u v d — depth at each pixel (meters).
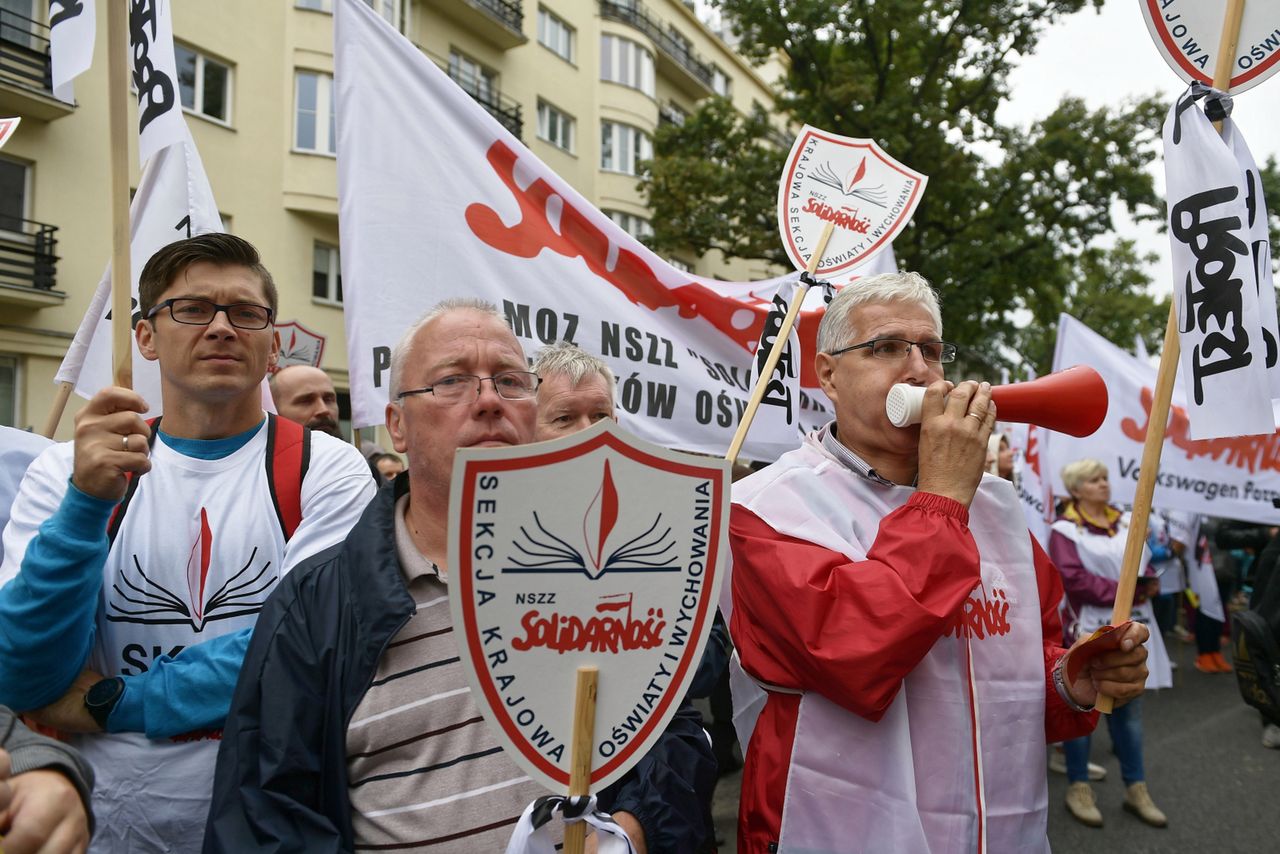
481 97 17.73
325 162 14.05
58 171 11.05
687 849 1.42
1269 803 4.28
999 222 16.75
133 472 1.41
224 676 1.54
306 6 13.96
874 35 16.70
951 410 1.50
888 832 1.44
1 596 1.41
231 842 1.29
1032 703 1.63
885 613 1.37
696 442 3.07
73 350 2.52
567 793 1.11
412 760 1.38
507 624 1.09
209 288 1.70
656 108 22.62
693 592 1.17
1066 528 4.40
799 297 2.04
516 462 1.10
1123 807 4.20
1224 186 1.79
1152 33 1.91
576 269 2.86
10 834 0.92
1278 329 1.82
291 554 1.67
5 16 10.81
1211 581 7.21
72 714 1.50
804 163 2.66
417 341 1.55
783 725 1.59
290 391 3.38
